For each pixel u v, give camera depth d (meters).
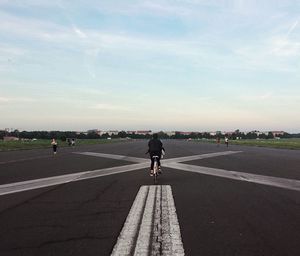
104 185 15.75
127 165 25.97
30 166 25.31
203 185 15.56
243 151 48.16
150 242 7.25
